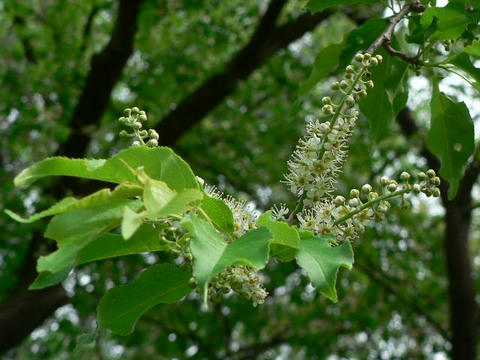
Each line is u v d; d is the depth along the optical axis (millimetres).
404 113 8211
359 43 3223
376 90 3260
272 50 9070
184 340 10953
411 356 11008
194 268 1584
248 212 2027
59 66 10039
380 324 10836
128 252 1980
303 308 11000
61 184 8859
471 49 2760
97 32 11898
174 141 9102
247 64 8984
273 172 10602
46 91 9836
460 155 3178
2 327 8211
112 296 2092
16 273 9453
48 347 11453
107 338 10055
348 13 7910
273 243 1877
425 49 2943
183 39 10531
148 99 10500
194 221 1688
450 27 2795
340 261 1776
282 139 10789
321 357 10680
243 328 11398
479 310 8406
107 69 8945
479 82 2889
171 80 10555
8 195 9031
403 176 2285
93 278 10109
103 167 1805
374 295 10555
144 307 2113
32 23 11180
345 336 11320
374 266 10539
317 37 12000
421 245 10820
